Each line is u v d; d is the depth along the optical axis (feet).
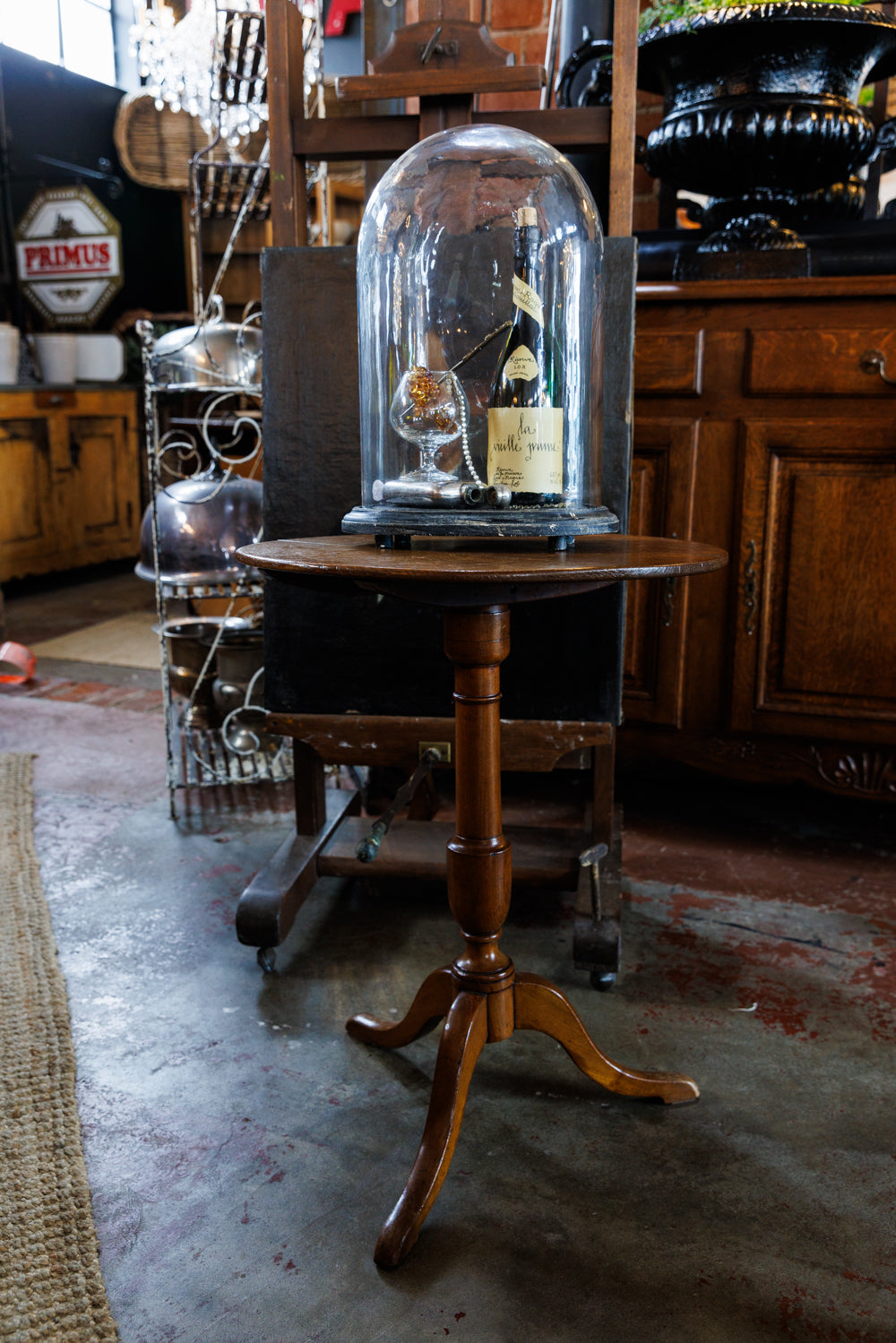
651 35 5.94
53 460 14.51
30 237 16.70
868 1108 3.95
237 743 7.43
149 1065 4.22
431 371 3.91
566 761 5.18
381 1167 3.64
